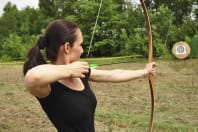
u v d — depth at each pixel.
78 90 2.21
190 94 10.87
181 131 7.04
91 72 2.59
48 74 1.89
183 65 19.23
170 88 12.02
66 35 2.15
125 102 9.83
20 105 9.59
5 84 14.01
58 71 1.91
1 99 10.50
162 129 7.16
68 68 1.93
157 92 11.27
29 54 2.12
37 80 1.89
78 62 1.97
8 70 20.91
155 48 23.86
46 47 2.19
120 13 28.56
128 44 25.02
